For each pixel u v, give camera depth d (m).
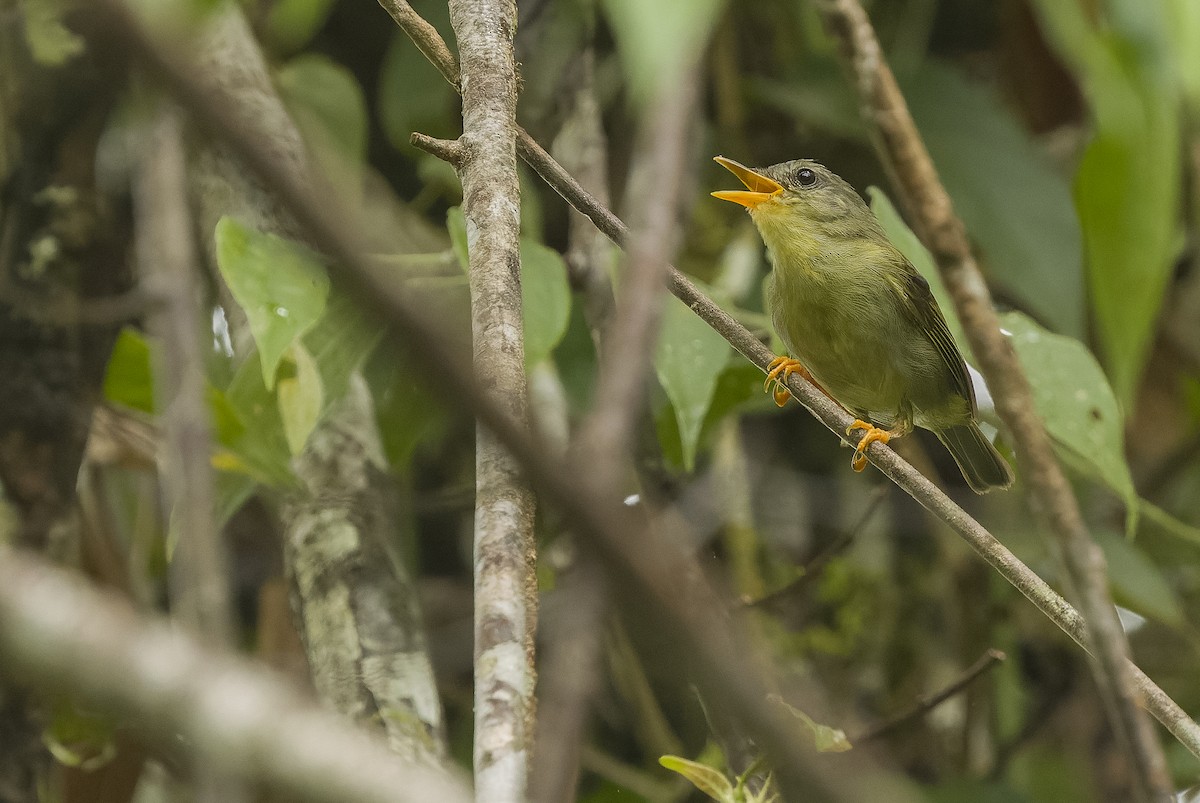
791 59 10.58
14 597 2.81
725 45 10.39
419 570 10.30
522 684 4.00
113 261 8.18
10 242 7.94
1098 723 10.24
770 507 10.45
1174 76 6.56
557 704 2.48
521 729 3.91
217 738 2.91
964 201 9.56
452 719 9.80
